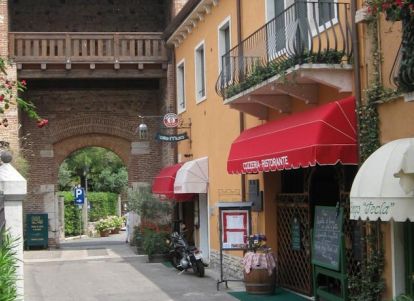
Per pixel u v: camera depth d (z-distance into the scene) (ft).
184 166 63.93
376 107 30.73
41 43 76.48
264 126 42.24
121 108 87.56
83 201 119.96
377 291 30.35
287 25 37.27
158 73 79.71
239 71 43.47
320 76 32.99
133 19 89.81
